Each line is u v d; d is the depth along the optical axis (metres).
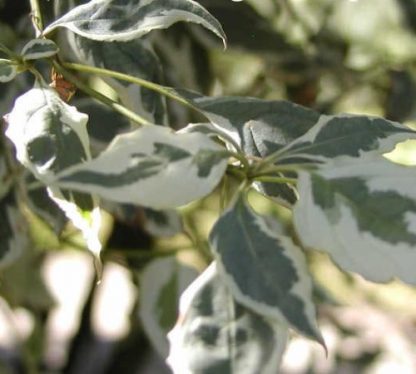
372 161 0.44
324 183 0.44
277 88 0.92
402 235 0.42
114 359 1.05
